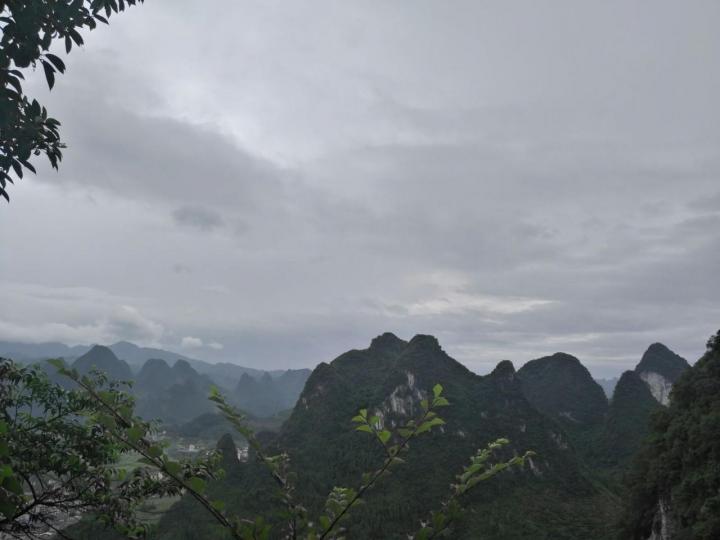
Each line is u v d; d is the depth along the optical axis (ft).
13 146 15.48
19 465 19.51
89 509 21.30
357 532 173.06
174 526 152.25
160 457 7.62
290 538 8.25
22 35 13.50
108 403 8.05
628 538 171.01
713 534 95.96
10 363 22.43
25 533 17.44
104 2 15.57
